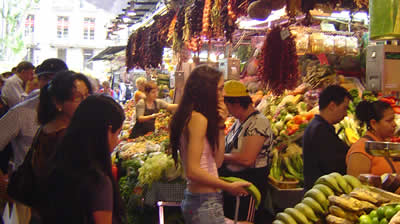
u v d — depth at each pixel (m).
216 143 2.58
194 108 2.53
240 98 3.66
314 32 5.95
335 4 3.88
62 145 1.97
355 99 5.15
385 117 3.01
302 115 4.86
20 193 2.31
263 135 3.66
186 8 5.26
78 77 2.64
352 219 2.32
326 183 2.58
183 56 6.14
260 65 4.29
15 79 5.91
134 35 8.16
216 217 2.57
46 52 34.59
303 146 3.44
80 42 34.91
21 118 3.29
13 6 28.48
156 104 7.44
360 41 6.16
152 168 4.35
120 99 17.11
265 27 6.47
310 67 5.77
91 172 1.91
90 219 1.89
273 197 4.25
